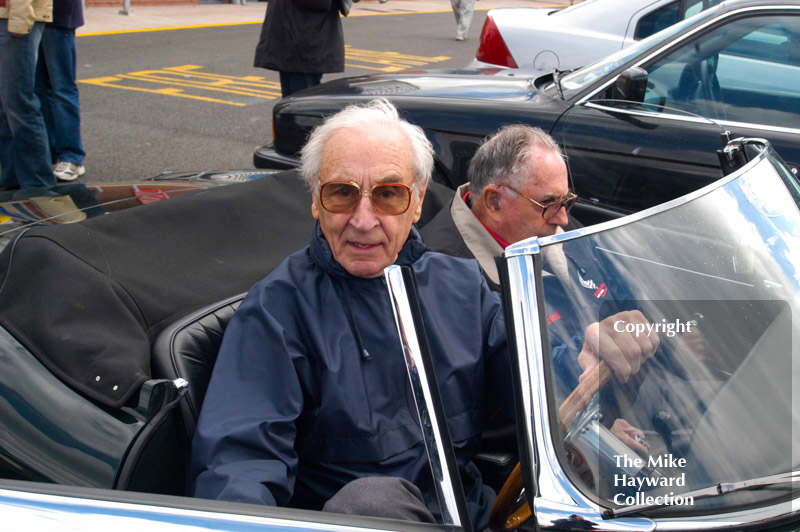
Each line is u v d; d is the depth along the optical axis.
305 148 1.82
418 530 1.20
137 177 5.51
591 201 3.56
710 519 1.15
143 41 12.14
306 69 6.17
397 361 1.77
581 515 1.12
